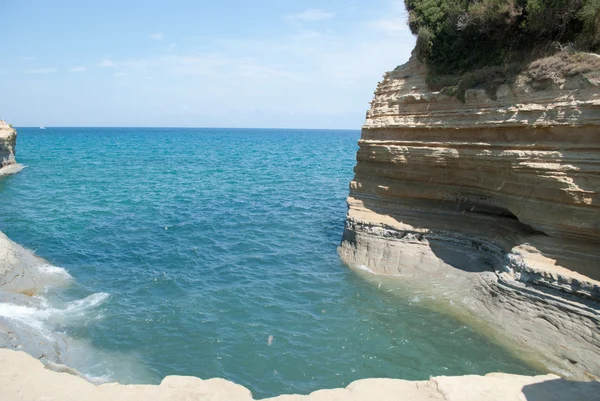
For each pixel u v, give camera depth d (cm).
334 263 2058
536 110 1434
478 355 1316
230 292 1719
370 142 2045
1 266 1681
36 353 1186
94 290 1730
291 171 5450
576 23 1550
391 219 2012
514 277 1451
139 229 2564
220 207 3195
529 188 1476
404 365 1273
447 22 1858
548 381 946
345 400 861
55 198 3503
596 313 1238
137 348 1337
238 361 1281
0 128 5238
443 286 1728
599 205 1301
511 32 1717
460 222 1859
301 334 1427
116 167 5825
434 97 1795
